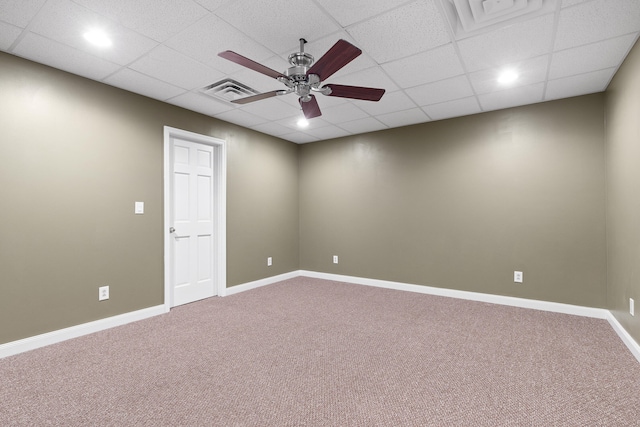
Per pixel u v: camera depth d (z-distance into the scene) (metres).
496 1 1.86
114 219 2.94
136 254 3.11
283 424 1.56
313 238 5.17
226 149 4.07
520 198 3.52
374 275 4.56
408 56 2.46
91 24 2.02
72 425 1.56
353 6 1.88
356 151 4.73
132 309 3.07
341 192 4.88
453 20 2.07
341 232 4.88
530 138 3.46
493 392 1.83
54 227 2.56
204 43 2.26
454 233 3.93
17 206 2.37
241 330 2.82
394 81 2.89
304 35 2.17
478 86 3.01
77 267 2.69
